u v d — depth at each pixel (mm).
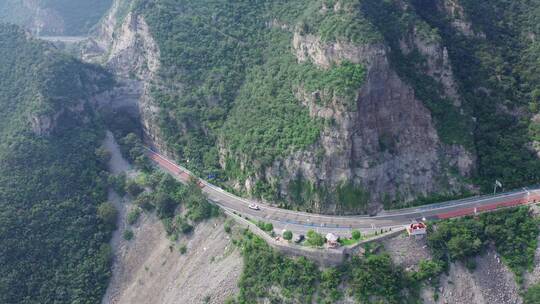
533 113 182375
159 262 172125
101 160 198875
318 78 173500
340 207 166500
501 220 159875
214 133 199750
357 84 162875
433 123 171625
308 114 173250
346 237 155625
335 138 163875
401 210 166500
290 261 151000
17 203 175375
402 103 170500
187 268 165250
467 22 197125
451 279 151250
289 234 153000
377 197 166750
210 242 167125
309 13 192375
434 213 164000
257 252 154750
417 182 170000
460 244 152250
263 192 176625
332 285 145625
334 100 164000
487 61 191250
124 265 175500
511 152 174875
